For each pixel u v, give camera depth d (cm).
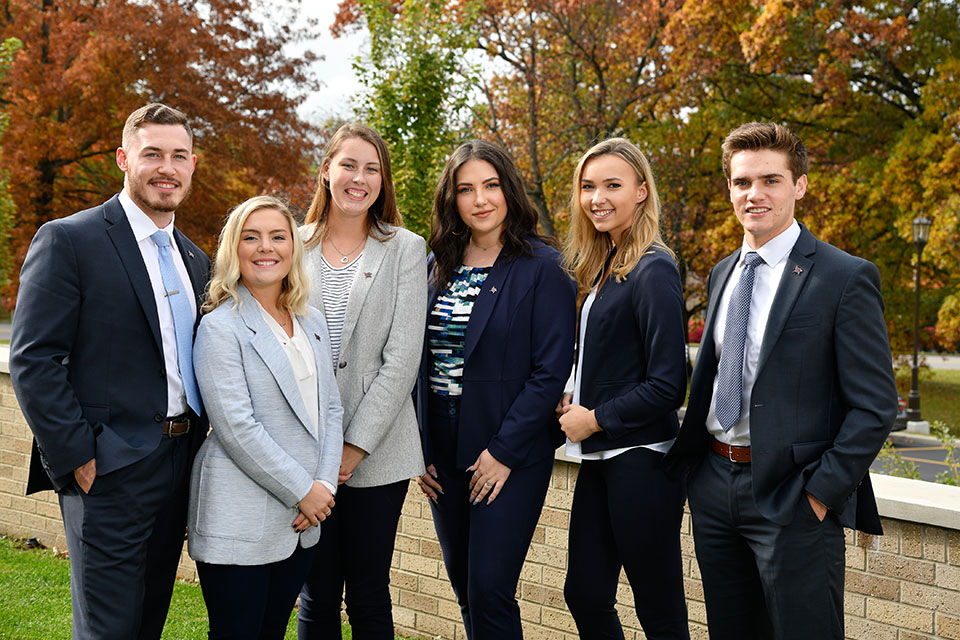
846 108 1703
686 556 352
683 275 1953
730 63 1741
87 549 267
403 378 296
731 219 1720
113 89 1752
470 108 720
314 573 309
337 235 315
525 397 293
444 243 317
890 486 322
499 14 1997
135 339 275
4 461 575
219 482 269
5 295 1585
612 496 292
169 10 1795
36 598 448
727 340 261
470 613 298
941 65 1556
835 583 245
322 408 285
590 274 317
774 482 247
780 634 246
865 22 1525
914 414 1745
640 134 1961
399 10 722
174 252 297
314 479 279
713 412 267
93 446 265
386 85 679
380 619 308
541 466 304
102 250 273
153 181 280
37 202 1889
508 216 310
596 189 300
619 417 284
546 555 384
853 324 240
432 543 415
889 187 1555
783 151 254
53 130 1769
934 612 297
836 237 1661
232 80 1892
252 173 1889
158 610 299
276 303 288
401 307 300
